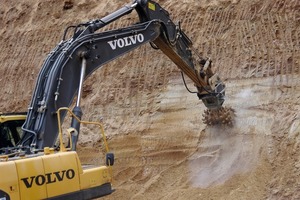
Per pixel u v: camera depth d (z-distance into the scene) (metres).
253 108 10.85
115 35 8.27
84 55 7.77
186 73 9.86
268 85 10.99
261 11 11.84
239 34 11.91
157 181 10.75
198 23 12.59
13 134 8.50
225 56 11.84
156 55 12.84
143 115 12.30
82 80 7.57
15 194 6.05
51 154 6.50
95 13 14.70
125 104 12.73
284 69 10.99
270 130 10.25
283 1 11.62
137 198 10.51
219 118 10.56
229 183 9.90
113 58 8.22
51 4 15.95
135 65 13.05
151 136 11.77
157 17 9.03
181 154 11.18
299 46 11.07
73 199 6.53
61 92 7.42
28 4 16.67
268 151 9.98
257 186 9.52
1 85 15.72
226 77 11.55
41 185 6.27
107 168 7.02
